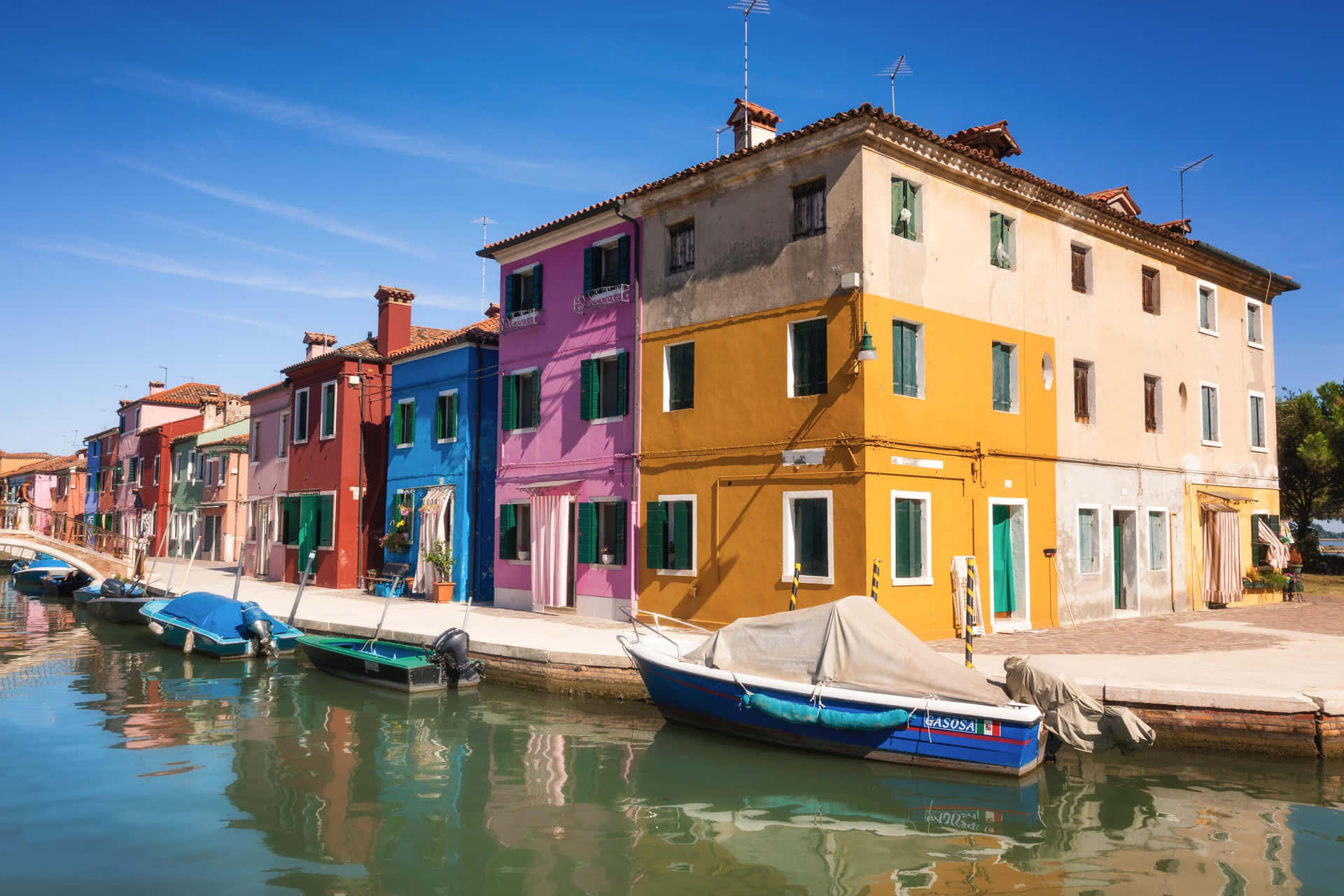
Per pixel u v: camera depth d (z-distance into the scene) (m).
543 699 13.32
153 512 45.44
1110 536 18.67
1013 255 17.19
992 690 9.56
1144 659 12.53
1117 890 6.57
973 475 15.73
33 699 13.84
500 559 21.53
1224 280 23.16
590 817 8.20
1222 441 22.39
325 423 28.12
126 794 8.91
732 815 8.23
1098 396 18.72
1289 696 9.78
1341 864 7.04
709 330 16.70
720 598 15.99
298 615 19.25
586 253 19.73
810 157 15.12
